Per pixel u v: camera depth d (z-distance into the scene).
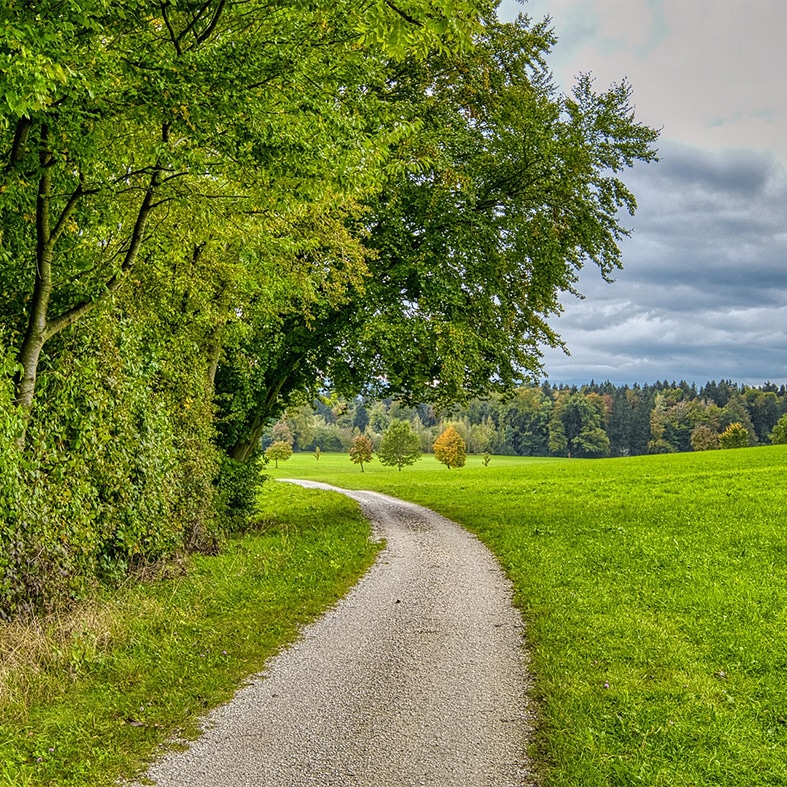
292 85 10.49
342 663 8.97
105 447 12.72
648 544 17.64
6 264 11.82
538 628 10.41
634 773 5.86
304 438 141.50
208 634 9.98
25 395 10.61
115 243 14.61
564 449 141.00
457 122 21.84
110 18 8.87
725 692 7.85
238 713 7.30
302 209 14.73
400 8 6.50
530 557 16.09
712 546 17.25
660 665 8.76
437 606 12.07
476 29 6.75
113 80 9.23
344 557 16.44
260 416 23.72
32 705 7.32
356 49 11.28
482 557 17.03
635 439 156.25
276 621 10.90
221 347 19.70
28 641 8.56
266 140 9.73
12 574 9.61
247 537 20.45
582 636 9.95
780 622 10.69
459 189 22.05
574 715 7.05
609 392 180.25
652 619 10.84
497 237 23.12
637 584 13.28
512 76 23.00
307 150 10.04
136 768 6.06
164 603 11.42
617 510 25.14
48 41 7.62
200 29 10.84
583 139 23.19
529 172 22.62
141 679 8.17
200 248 16.92
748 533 18.78
